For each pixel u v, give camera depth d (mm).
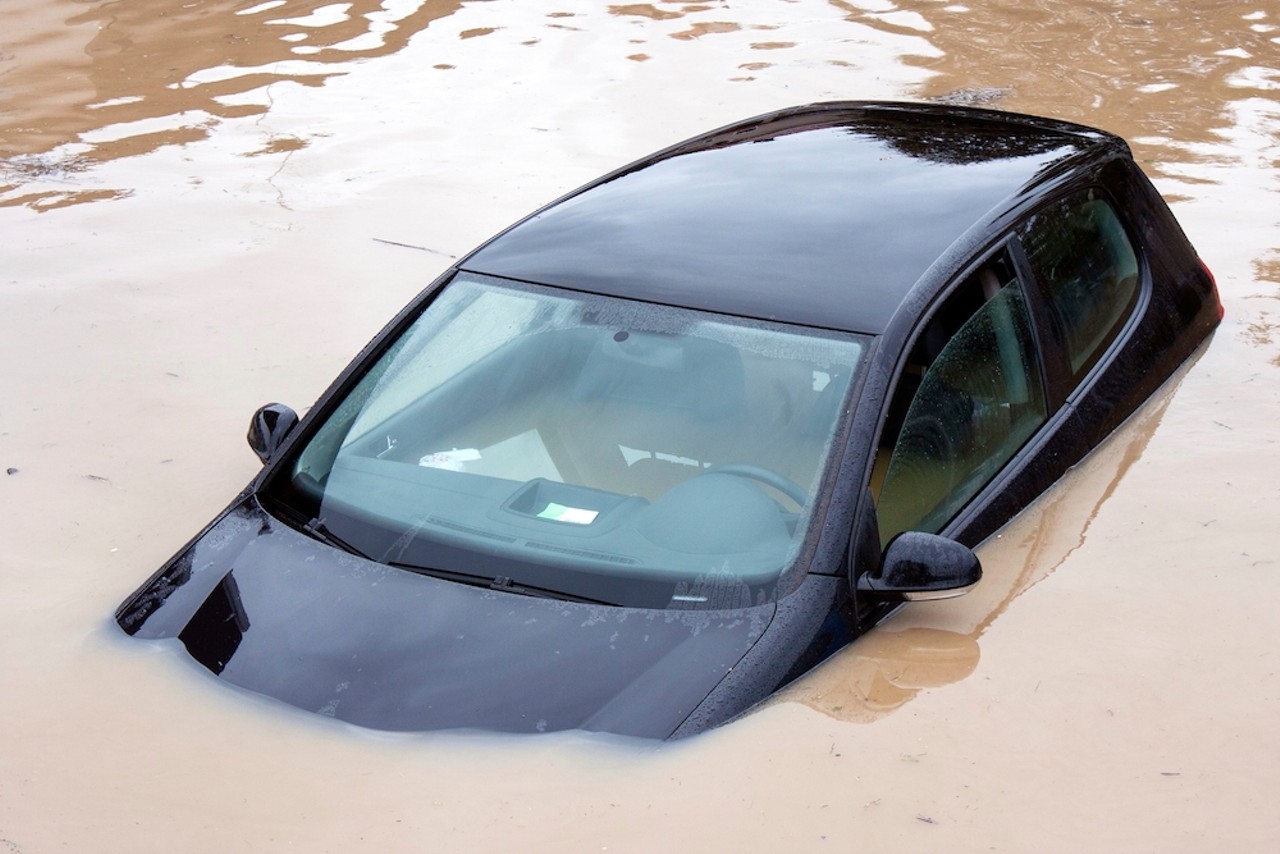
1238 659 3393
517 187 7820
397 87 9820
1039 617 3518
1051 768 2938
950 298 3713
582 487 3438
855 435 3355
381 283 6590
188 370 5648
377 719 2926
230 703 3023
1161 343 4906
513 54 10578
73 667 3248
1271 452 4457
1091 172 4719
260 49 10883
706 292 3664
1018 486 3959
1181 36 10797
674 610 3123
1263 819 2820
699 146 4691
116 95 9789
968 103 9023
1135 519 4023
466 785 2766
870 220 3951
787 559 3225
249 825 2670
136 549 4117
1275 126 8656
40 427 5098
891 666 3219
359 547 3361
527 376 3678
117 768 2852
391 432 3654
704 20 11430
